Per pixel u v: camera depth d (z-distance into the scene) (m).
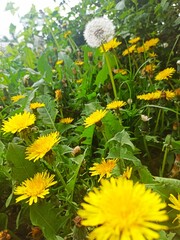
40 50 0.65
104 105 0.37
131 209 0.08
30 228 0.23
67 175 0.23
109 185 0.09
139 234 0.08
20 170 0.21
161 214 0.08
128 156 0.21
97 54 0.43
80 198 0.22
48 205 0.19
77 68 0.47
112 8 0.56
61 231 0.20
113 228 0.08
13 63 0.61
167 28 0.44
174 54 0.44
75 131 0.32
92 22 0.34
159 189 0.17
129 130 0.32
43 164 0.24
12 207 0.24
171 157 0.27
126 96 0.36
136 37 0.47
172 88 0.34
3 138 0.30
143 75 0.38
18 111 0.33
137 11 0.47
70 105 0.38
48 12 0.65
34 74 0.47
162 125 0.32
